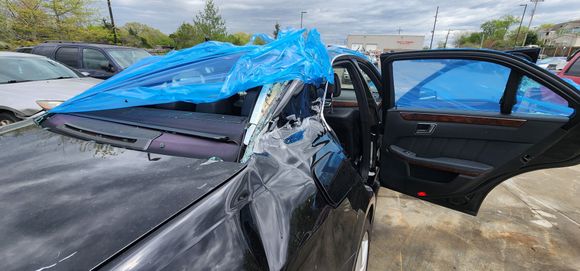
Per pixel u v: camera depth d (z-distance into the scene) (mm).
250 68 1538
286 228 1072
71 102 1682
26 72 4789
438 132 2230
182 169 1164
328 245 1328
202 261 825
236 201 1030
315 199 1308
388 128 2400
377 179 2785
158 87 1575
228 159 1258
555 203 3316
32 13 14531
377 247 2561
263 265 917
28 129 1595
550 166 2000
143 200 984
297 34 1830
